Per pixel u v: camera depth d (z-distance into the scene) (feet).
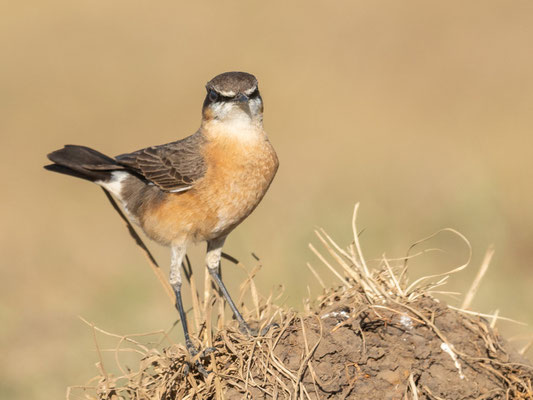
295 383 25.91
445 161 73.05
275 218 60.85
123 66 101.91
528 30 107.14
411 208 62.18
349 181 70.38
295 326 27.35
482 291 48.08
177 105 92.48
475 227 58.80
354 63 102.01
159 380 28.07
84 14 117.91
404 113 89.15
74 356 45.96
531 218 60.18
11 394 43.75
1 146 83.76
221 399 26.48
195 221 34.94
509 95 91.35
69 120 89.56
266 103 92.99
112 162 37.14
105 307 51.90
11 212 71.97
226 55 104.53
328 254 53.11
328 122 87.81
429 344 27.17
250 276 32.65
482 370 27.02
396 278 30.25
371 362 26.76
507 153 74.43
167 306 50.62
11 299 54.70
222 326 30.42
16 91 95.61
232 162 34.37
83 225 69.31
